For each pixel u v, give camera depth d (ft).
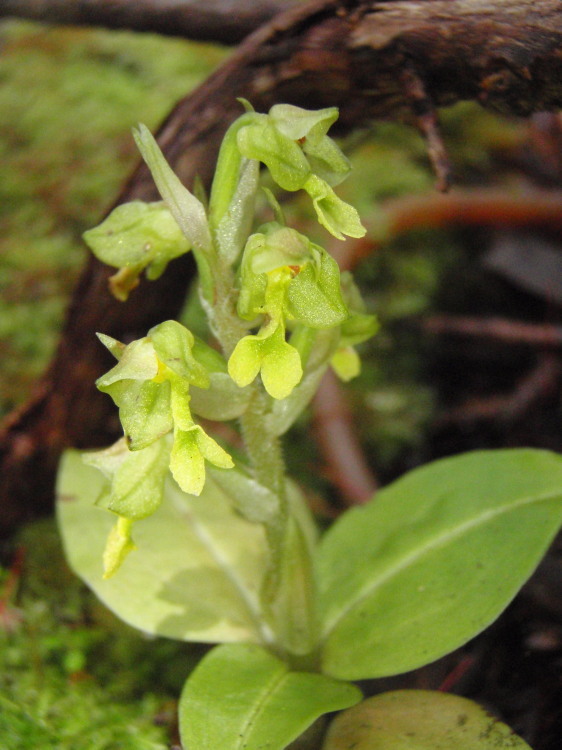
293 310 0.22
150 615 0.29
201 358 0.23
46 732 0.26
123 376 0.21
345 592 0.29
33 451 0.35
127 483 0.23
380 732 0.24
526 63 0.23
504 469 0.30
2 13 0.40
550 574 0.32
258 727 0.23
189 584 0.30
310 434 0.45
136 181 0.30
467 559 0.28
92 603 0.34
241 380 0.21
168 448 0.24
